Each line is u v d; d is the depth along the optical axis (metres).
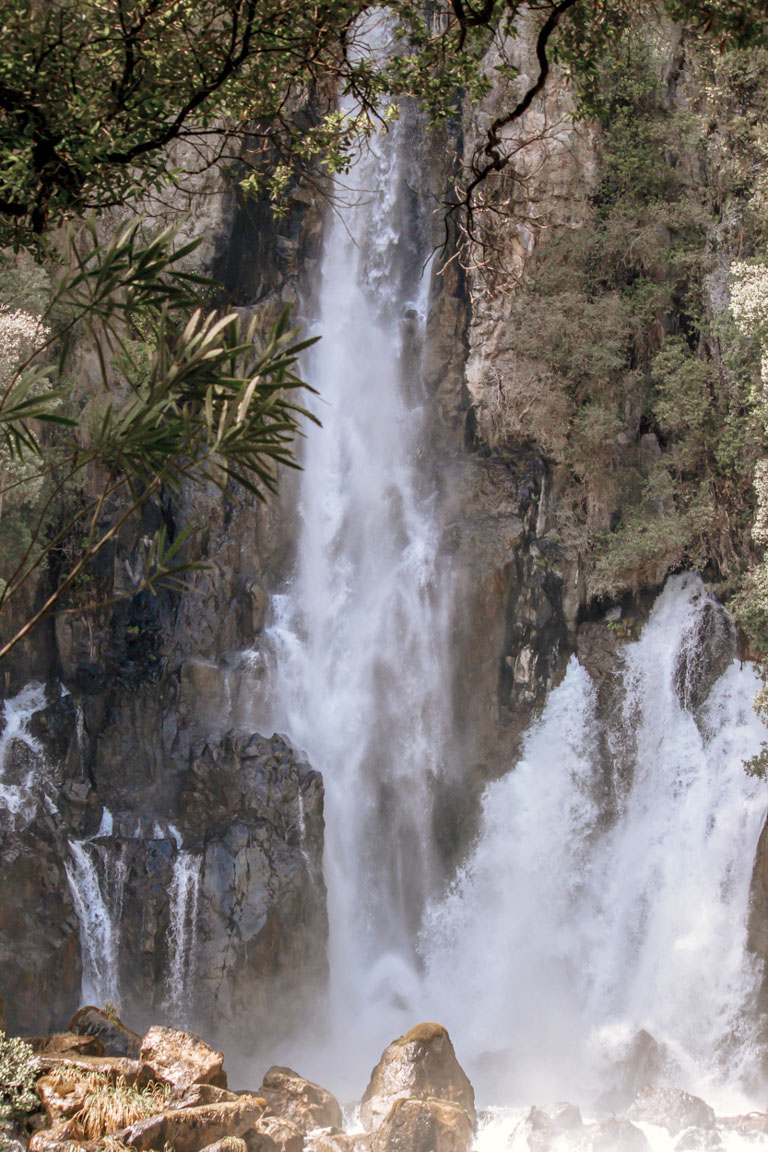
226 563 31.88
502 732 32.62
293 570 33.66
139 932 27.58
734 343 30.48
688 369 32.25
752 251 32.34
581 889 31.30
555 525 33.38
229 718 31.00
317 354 35.50
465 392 34.31
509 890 31.47
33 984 26.00
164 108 9.70
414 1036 12.45
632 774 31.91
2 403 7.71
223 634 31.64
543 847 31.58
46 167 8.99
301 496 34.16
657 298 33.62
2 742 29.53
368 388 35.34
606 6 10.83
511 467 33.50
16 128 8.73
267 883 28.08
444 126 35.09
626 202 33.72
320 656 33.22
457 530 32.97
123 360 8.12
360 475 34.66
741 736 30.83
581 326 32.94
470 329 34.06
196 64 9.78
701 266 33.69
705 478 32.91
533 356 33.28
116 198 9.86
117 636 31.23
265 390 7.68
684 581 33.31
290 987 27.95
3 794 28.20
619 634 33.09
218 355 7.63
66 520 30.72
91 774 30.05
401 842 31.98
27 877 26.92
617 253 33.75
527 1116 15.58
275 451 7.79
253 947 27.45
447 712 32.53
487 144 11.46
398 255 36.09
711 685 31.86
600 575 32.81
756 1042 27.39
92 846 28.53
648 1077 26.33
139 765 30.23
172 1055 10.38
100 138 9.23
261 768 29.17
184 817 29.41
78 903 27.81
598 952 30.53
